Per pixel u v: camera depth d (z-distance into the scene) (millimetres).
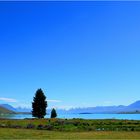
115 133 56250
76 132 59406
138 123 78938
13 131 54750
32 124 71250
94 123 78438
